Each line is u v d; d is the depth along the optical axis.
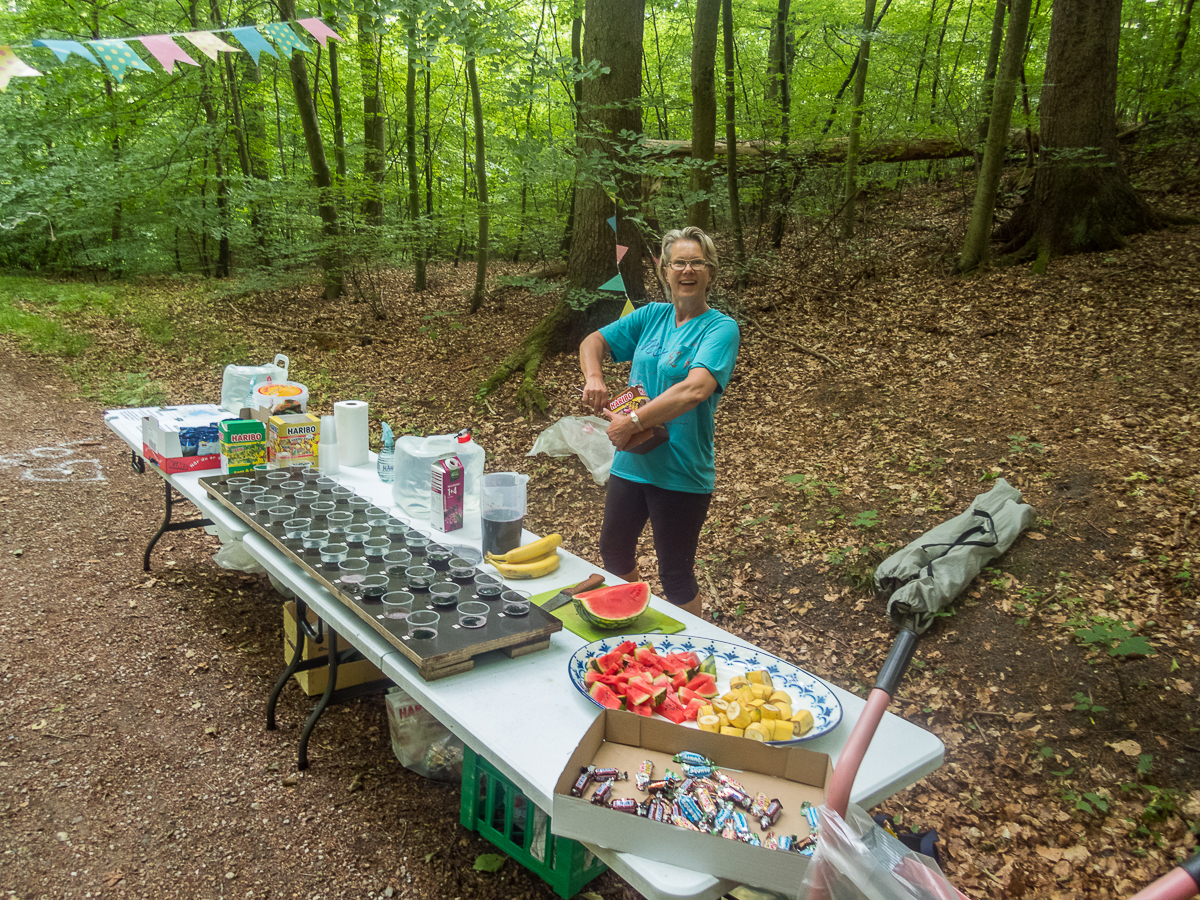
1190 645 3.02
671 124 13.47
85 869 1.98
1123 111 10.71
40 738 2.48
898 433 5.10
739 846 1.10
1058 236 7.34
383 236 9.01
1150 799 2.50
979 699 3.06
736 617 3.72
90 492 4.79
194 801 2.27
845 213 9.03
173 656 3.05
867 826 1.04
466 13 5.81
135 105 9.12
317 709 2.41
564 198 10.09
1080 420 4.73
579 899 1.97
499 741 1.46
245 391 3.81
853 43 9.99
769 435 5.50
